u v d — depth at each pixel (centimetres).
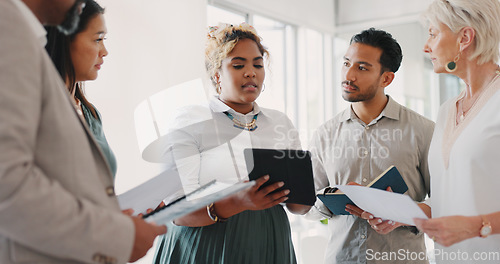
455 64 147
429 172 172
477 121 140
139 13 268
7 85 72
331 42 390
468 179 139
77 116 89
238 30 163
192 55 294
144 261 256
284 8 355
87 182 85
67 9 94
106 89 252
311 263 331
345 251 184
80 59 131
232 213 141
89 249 80
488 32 139
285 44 376
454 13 142
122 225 84
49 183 77
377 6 369
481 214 135
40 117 81
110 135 253
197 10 298
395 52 180
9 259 79
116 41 256
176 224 150
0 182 70
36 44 79
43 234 75
